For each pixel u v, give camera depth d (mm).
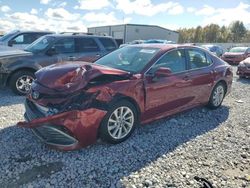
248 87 9602
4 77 6910
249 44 37125
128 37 41188
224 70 6062
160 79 4480
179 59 5012
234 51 21594
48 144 3674
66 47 7859
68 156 3650
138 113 4285
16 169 3318
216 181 3270
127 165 3506
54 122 3463
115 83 3904
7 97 6875
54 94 3592
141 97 4215
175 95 4824
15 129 4508
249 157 3898
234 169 3568
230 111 6113
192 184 3170
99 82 3787
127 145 4051
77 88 3584
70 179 3164
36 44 7992
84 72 3742
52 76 3803
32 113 3738
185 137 4488
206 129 4902
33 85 3934
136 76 4195
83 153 3744
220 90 6090
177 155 3848
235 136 4637
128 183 3135
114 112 3877
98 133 3820
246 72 11633
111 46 8742
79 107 3498
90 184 3090
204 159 3779
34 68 7145
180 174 3367
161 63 4605
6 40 10914
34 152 3730
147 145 4094
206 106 6059
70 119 3465
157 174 3340
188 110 5594
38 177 3180
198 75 5293
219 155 3916
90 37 8383
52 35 8047
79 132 3537
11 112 5520
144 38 42219
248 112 6086
